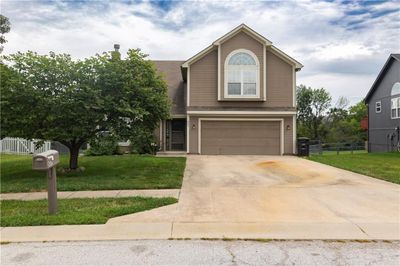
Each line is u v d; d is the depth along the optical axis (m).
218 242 4.49
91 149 17.09
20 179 9.66
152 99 10.55
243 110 17.44
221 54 17.48
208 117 17.61
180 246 4.33
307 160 14.66
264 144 17.66
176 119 19.45
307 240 4.58
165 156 16.33
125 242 4.49
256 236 4.73
